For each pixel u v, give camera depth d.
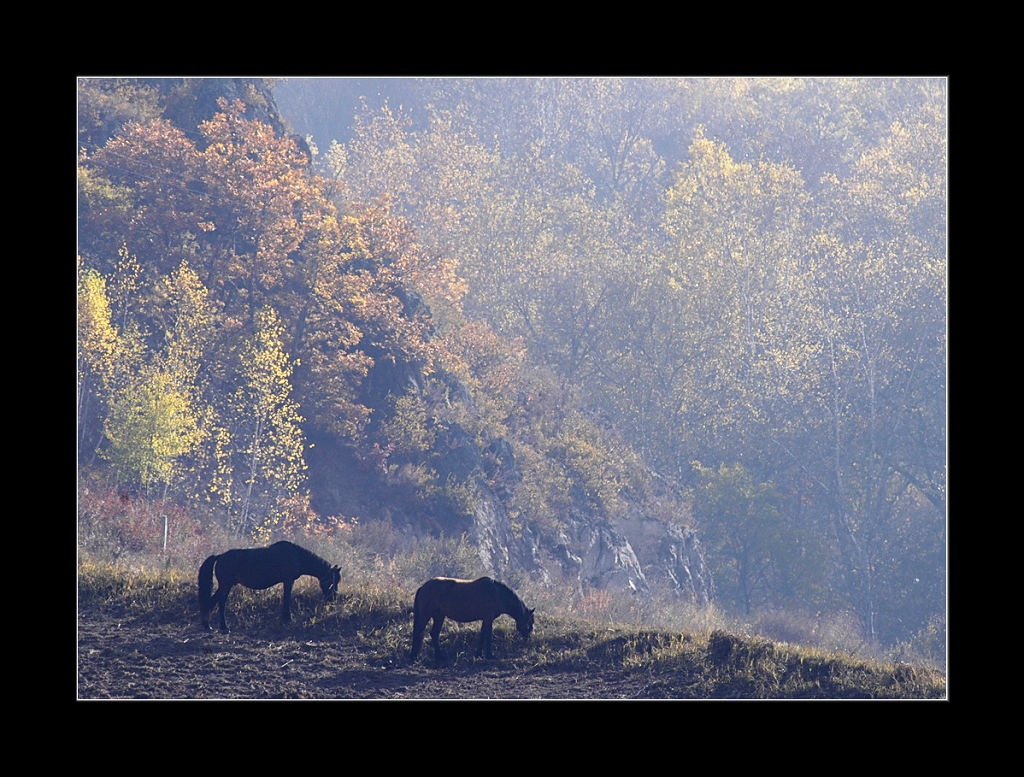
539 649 26.14
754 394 129.38
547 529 73.50
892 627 118.44
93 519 43.31
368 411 68.56
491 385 83.50
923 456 127.56
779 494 125.56
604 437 89.56
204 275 69.56
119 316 63.06
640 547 81.88
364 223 78.69
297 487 63.19
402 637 26.27
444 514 66.12
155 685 22.55
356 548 57.88
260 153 75.12
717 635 26.08
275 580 26.59
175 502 56.47
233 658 24.66
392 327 73.50
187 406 56.44
